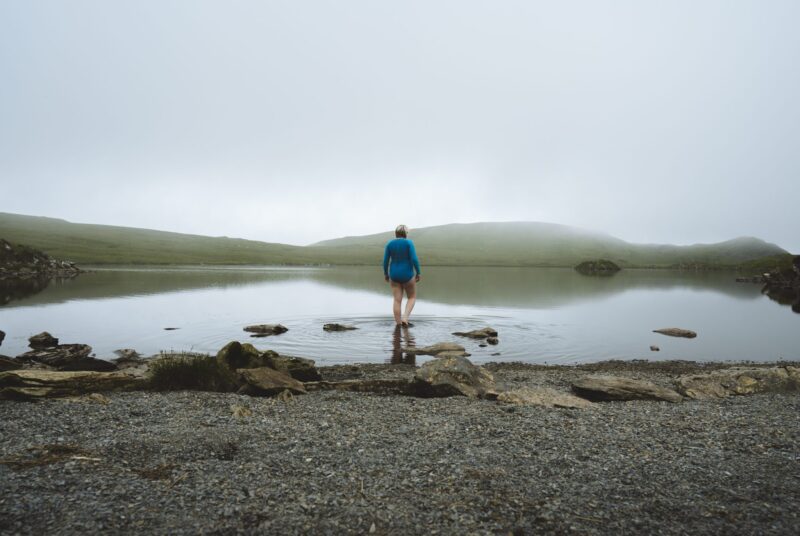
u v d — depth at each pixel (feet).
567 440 25.58
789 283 225.56
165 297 115.55
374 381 38.09
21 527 15.37
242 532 15.78
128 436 24.50
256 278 222.28
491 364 49.47
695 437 26.32
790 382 39.29
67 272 232.94
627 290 171.22
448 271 382.42
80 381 34.45
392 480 20.24
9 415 27.71
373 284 183.93
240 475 20.22
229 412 30.01
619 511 17.79
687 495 19.15
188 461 21.72
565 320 81.92
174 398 33.24
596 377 38.91
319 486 19.49
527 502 18.43
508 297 128.36
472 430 27.17
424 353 53.36
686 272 453.17
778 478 20.77
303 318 78.89
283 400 33.65
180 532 15.58
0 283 160.66
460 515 17.35
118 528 15.66
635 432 27.12
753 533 16.28
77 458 21.29
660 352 57.88
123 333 63.31
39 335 54.70
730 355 56.85
